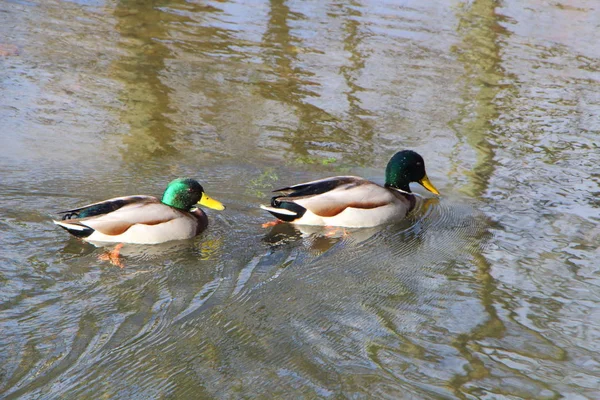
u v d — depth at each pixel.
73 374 4.29
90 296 4.53
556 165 5.34
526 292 4.65
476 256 4.82
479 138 5.50
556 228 4.96
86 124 5.36
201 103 5.58
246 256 4.76
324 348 4.41
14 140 5.22
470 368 4.37
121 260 4.69
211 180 5.10
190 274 4.65
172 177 5.09
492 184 5.21
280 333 4.45
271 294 4.59
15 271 4.60
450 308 4.57
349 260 4.78
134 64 5.84
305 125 5.50
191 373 4.31
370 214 4.96
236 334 4.43
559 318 4.55
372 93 5.78
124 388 4.26
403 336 4.46
